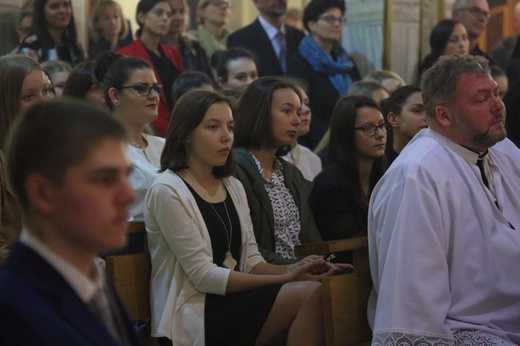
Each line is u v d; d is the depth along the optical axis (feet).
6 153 6.61
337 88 32.96
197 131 15.93
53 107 6.46
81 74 20.61
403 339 13.33
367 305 15.05
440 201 14.20
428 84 15.35
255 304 15.08
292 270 15.61
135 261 15.71
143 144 20.16
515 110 25.04
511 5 38.32
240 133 18.45
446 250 14.15
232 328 15.17
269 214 17.61
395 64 35.58
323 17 32.55
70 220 6.45
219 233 15.90
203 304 15.33
